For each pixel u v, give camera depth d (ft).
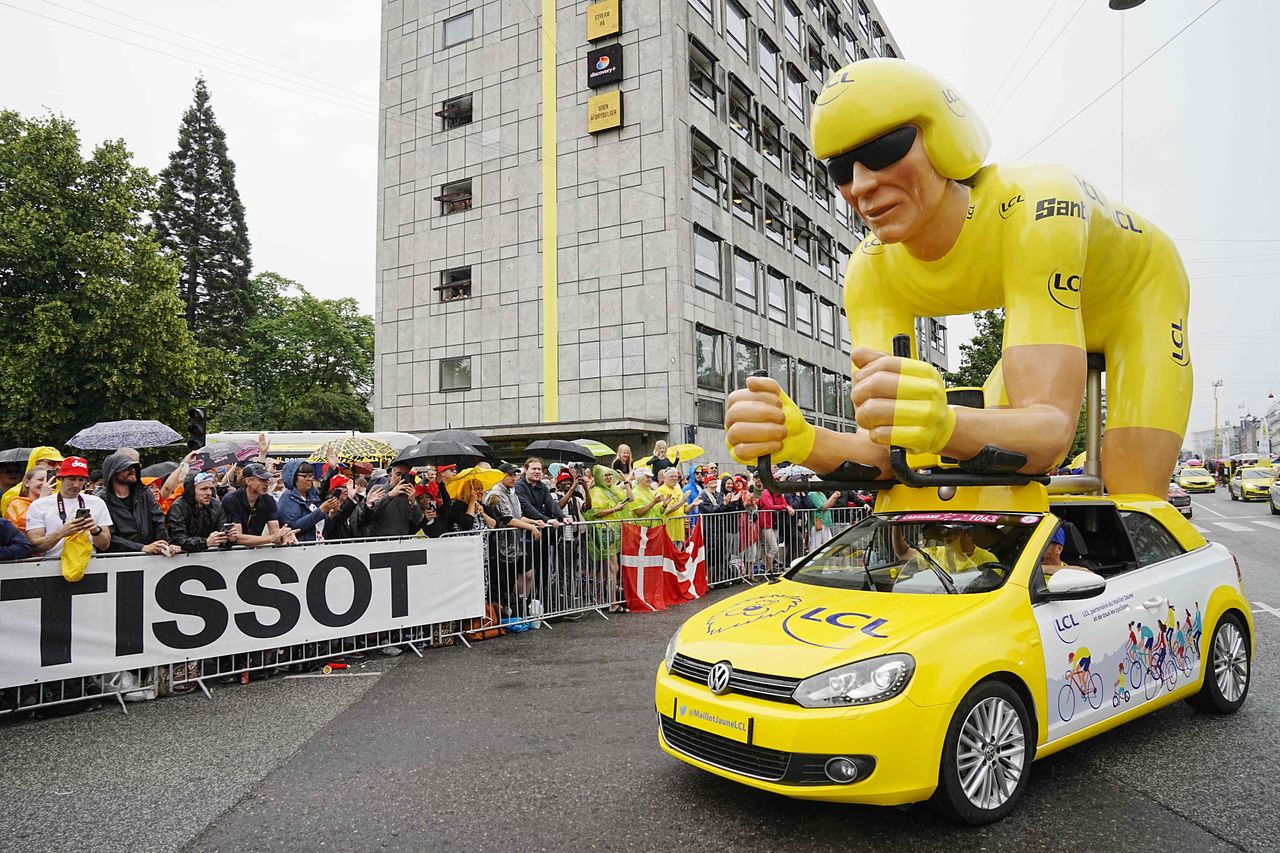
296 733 16.44
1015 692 12.06
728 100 80.18
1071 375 15.34
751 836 11.32
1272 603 29.01
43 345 59.62
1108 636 13.74
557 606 28.27
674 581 31.73
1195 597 15.89
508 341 75.31
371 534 24.35
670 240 67.92
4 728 17.02
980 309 18.60
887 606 12.81
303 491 24.73
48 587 17.76
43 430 60.59
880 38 139.64
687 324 68.95
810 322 98.94
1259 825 11.39
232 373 128.67
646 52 70.08
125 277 67.56
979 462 13.92
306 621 21.36
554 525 28.25
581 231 72.02
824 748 10.65
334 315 137.39
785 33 97.14
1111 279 18.81
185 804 12.89
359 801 12.92
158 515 21.22
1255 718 16.31
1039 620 12.67
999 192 16.71
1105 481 19.75
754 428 14.44
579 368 71.20
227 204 142.00
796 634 12.19
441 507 26.94
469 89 79.61
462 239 78.95
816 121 16.11
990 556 13.64
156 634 19.04
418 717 17.44
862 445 15.65
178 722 17.29
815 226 102.47
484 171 78.07
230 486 27.12
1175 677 15.14
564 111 73.67
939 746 10.89
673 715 12.48
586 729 16.34
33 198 63.93
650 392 67.82
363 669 21.80
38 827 12.09
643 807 12.41
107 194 67.46
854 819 11.78
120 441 29.99
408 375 81.25
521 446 73.61
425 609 23.75
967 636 11.70
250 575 20.56
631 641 24.84
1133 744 14.84
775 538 38.96
